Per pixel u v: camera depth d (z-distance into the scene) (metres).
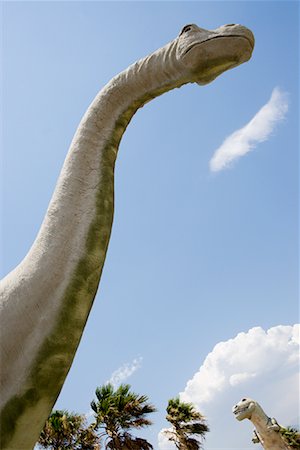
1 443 1.52
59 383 1.67
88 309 1.77
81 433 9.33
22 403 1.58
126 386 10.22
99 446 9.26
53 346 1.65
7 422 1.55
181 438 10.30
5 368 1.62
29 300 1.70
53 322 1.68
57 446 9.12
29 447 1.60
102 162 2.04
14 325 1.67
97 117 2.16
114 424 9.35
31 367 1.62
